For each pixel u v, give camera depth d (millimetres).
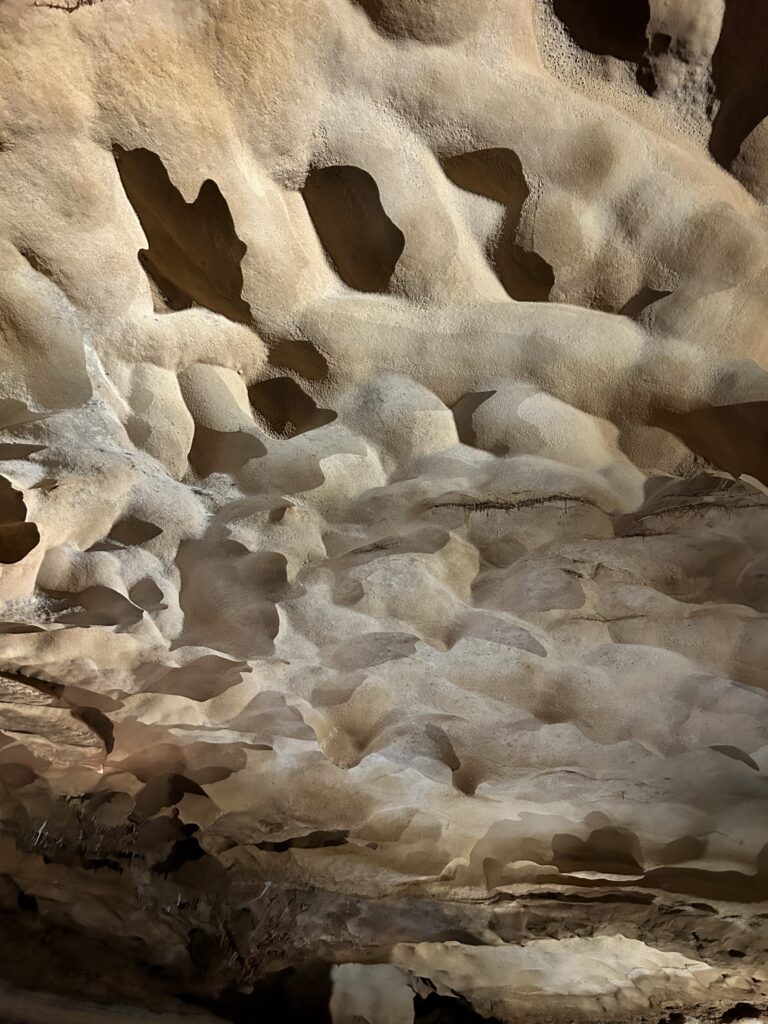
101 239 2039
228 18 1750
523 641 3195
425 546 2855
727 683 3104
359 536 2830
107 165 1938
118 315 2193
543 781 3717
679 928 4039
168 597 3070
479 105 1857
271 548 2908
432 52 1797
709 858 3775
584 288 2084
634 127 1852
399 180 1975
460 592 2990
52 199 1966
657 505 2562
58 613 3080
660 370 2191
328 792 4059
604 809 3793
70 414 2420
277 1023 5160
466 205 2014
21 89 1794
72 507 2697
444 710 3531
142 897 4668
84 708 3771
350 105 1883
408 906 4422
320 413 2432
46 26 1718
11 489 2664
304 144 1935
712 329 2084
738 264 1968
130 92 1828
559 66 1797
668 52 1740
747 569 2707
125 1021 4816
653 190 1915
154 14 1731
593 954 4469
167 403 2432
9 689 3562
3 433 2457
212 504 2777
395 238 2053
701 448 2311
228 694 3594
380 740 3607
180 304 2188
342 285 2152
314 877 4422
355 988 5219
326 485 2666
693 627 2977
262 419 2467
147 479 2691
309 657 3346
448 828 4152
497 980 4875
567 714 3354
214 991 5055
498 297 2141
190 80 1821
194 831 4492
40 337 2211
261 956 4832
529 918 4285
